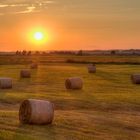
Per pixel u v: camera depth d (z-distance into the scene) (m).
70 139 18.42
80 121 23.38
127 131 21.20
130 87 47.34
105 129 21.44
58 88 45.69
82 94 39.12
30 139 17.92
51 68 87.06
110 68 86.06
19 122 22.39
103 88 45.72
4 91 41.72
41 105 21.75
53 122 22.64
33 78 61.53
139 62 109.25
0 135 18.50
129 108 30.12
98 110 28.94
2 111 26.86
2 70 80.81
